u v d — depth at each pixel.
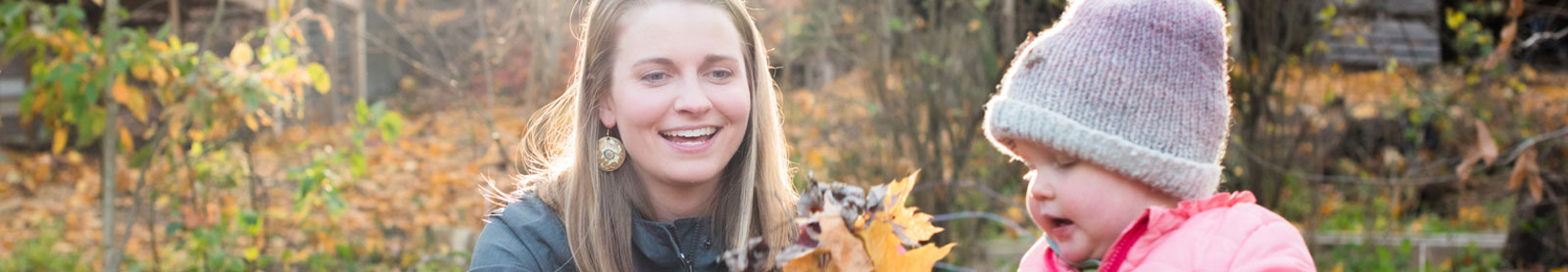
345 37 11.57
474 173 7.95
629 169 2.09
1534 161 4.21
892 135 5.96
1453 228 7.05
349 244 5.98
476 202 7.24
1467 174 4.14
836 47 6.72
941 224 5.38
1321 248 6.43
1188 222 1.75
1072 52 1.78
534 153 2.35
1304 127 6.03
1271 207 5.94
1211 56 1.79
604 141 2.06
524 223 2.04
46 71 4.22
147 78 4.42
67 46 4.20
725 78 2.02
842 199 1.71
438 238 6.50
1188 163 1.75
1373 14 6.57
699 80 1.98
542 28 7.70
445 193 7.73
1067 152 1.77
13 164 8.79
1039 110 1.77
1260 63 5.67
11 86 10.28
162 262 5.36
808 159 6.31
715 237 2.15
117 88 4.32
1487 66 4.30
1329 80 6.61
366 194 7.71
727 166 2.17
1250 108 5.73
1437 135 7.74
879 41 5.86
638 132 1.98
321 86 4.76
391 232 6.75
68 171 8.50
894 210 1.85
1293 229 1.72
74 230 6.64
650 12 1.98
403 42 12.84
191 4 8.21
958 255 5.41
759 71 2.15
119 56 4.24
